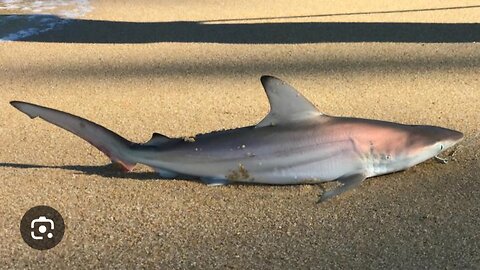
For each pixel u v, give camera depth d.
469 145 1.77
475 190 1.52
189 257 1.30
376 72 2.54
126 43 3.12
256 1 4.14
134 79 2.54
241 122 2.04
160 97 2.31
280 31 3.29
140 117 2.11
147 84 2.47
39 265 1.29
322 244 1.33
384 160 1.51
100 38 3.23
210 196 1.52
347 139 1.50
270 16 3.67
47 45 3.09
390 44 2.95
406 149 1.51
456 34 3.11
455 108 2.09
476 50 2.81
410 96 2.23
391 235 1.35
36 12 3.86
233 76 2.55
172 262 1.28
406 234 1.35
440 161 1.66
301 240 1.34
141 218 1.44
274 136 1.50
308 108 1.49
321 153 1.49
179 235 1.38
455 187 1.54
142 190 1.56
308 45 2.99
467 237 1.33
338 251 1.30
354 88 2.35
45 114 1.57
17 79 2.57
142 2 4.20
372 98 2.23
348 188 1.46
